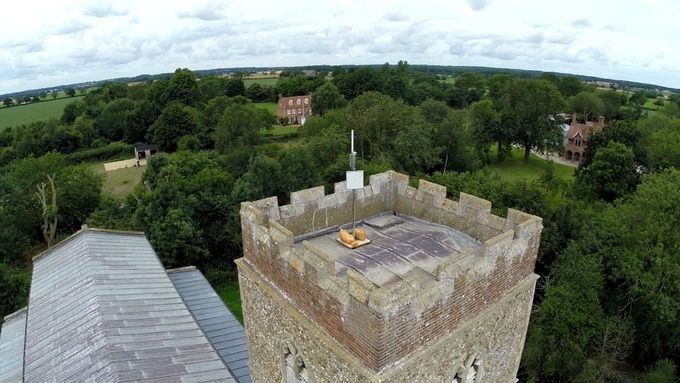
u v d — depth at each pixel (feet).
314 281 32.40
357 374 29.63
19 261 172.96
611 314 116.57
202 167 190.39
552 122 288.10
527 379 102.73
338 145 211.00
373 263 37.32
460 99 403.34
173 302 84.64
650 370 105.19
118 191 247.29
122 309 79.05
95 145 330.54
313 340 33.94
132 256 102.17
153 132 323.78
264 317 40.68
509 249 36.73
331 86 329.72
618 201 148.36
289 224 43.14
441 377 33.76
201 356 69.15
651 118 253.85
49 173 196.34
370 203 48.55
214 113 301.63
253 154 220.84
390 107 233.14
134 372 62.49
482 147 279.90
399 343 28.94
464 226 43.50
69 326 74.84
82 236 108.47
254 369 45.80
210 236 165.17
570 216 139.44
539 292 129.39
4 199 178.70
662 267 110.22
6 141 331.57
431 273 35.60
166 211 152.87
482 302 35.58
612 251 120.57
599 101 348.79
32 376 64.49
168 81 362.74
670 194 118.93
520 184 149.89
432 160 221.46
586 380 96.99
